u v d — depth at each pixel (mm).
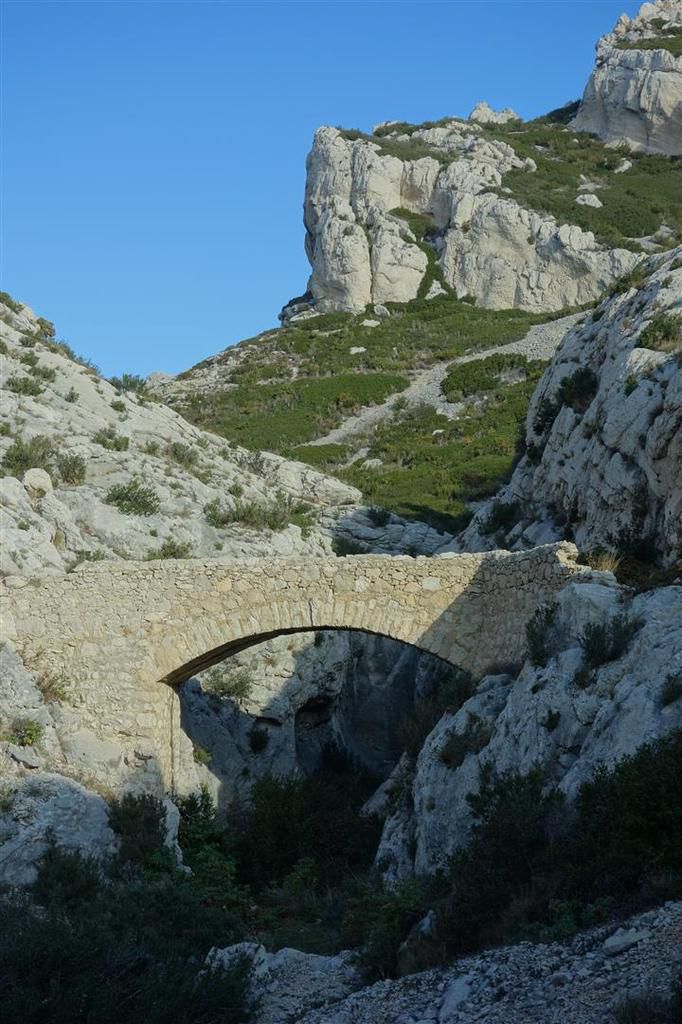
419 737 30891
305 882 30094
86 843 27922
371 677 46938
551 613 26094
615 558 29812
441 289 120250
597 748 21562
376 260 121812
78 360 58188
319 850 32812
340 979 19672
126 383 58469
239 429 86812
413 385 94438
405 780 30203
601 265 113250
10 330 55625
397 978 18750
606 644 23969
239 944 21219
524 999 15836
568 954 16469
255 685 41000
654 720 20828
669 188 133500
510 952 17125
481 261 119375
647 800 18094
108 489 44938
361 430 84438
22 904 24062
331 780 40469
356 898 24969
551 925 17500
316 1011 18328
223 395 98250
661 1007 14211
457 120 154250
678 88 146125
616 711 21922
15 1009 16984
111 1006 17453
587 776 20875
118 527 42719
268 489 54281
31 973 18125
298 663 42312
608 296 44500
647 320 38375
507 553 29719
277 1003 19094
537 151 145875
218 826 32562
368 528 53156
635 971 15352
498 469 65500
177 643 31453
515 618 28766
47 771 29359
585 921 17203
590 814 19078
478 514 47125
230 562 31562
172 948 20422
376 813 34188
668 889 16844
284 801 34438
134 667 31453
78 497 43344
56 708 30984
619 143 148500
